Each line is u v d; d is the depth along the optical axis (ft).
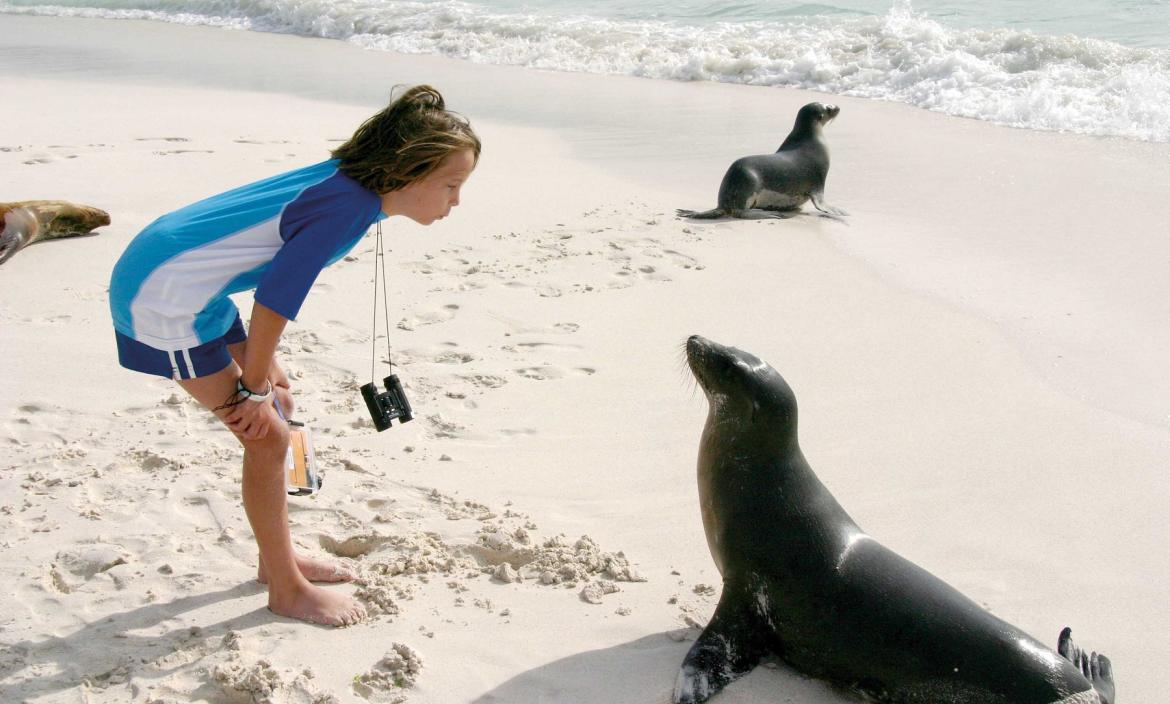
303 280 10.46
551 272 26.13
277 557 12.15
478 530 14.35
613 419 18.24
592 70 56.59
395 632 12.19
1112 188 32.78
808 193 32.42
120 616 12.33
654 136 41.98
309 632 12.11
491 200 32.94
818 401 19.16
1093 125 40.22
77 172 34.58
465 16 69.21
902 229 30.12
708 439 11.73
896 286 25.32
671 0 73.05
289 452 12.67
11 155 36.81
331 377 19.74
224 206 10.66
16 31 78.38
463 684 11.30
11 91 51.88
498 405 18.76
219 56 64.64
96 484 15.48
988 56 48.19
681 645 11.98
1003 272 26.20
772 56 53.47
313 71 58.49
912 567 11.03
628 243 28.71
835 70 50.26
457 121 11.02
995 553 14.11
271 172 34.63
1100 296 24.40
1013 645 10.12
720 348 11.53
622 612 12.63
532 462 16.66
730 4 69.77
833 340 22.04
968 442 17.48
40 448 16.60
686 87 51.62
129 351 10.99
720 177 36.24
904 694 10.54
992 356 21.17
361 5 75.72
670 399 19.02
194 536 14.14
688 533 14.49
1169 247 27.43
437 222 30.40
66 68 60.49
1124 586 13.33
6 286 24.35
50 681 11.19
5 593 12.76
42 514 14.61
